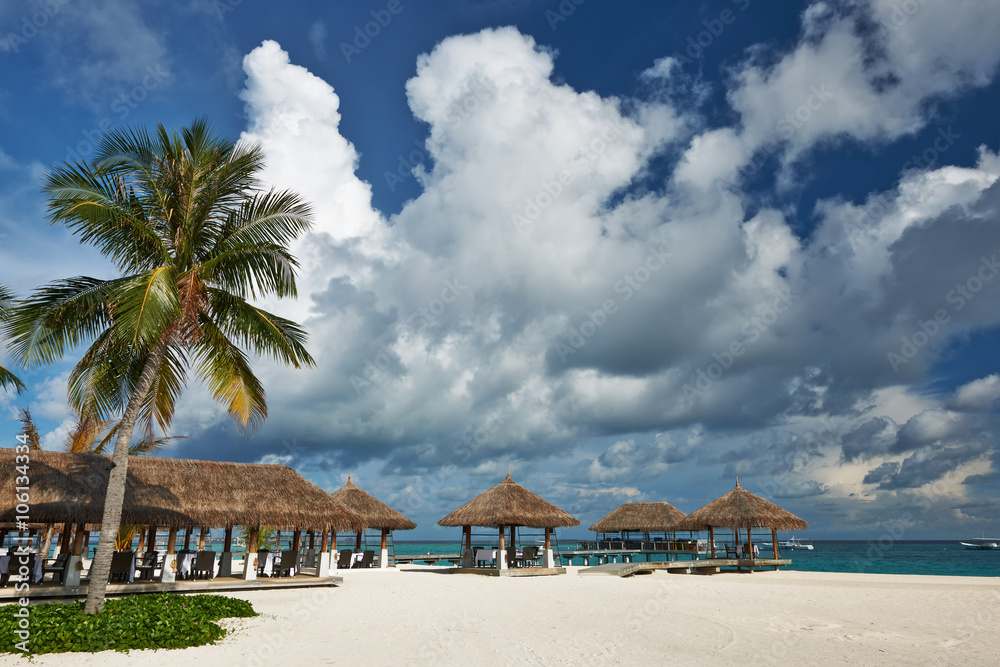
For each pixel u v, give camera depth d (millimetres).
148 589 14602
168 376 13219
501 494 24781
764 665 7809
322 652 8586
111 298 11078
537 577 22094
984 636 9867
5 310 11102
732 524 27969
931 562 58719
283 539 35594
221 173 12211
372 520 26000
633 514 34688
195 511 15688
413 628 10727
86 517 13742
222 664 7758
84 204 10539
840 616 12125
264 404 13547
